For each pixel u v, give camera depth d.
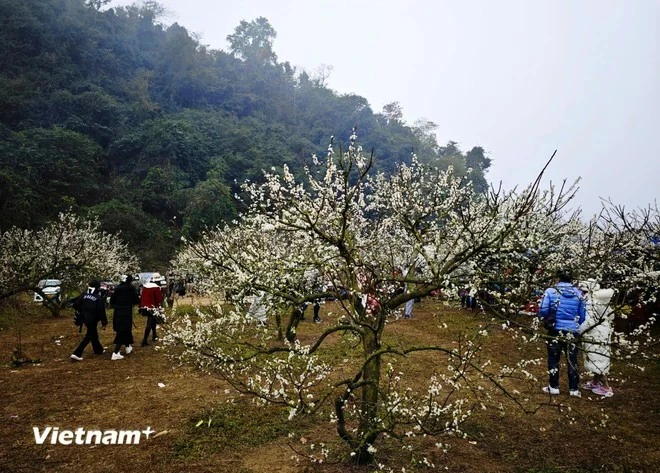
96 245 17.67
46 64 56.41
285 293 4.50
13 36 56.12
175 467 3.96
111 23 72.62
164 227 41.12
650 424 5.01
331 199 4.73
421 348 4.08
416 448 4.32
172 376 6.86
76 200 40.97
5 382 6.61
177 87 72.62
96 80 60.91
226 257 5.25
